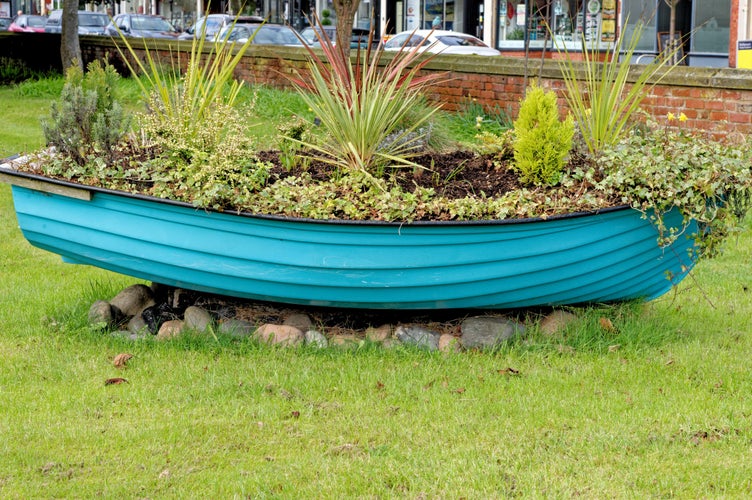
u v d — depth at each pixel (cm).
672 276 540
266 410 440
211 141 555
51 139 562
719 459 392
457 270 500
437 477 378
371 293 509
